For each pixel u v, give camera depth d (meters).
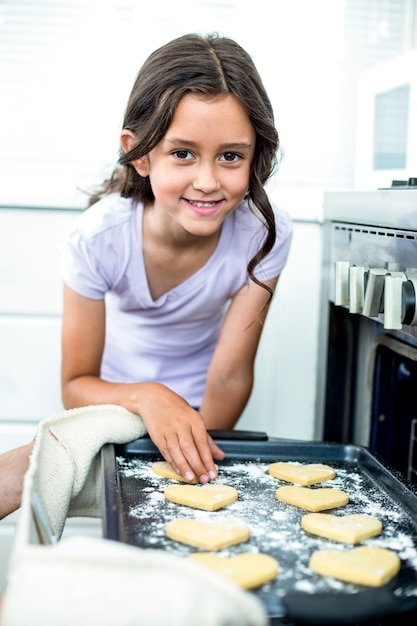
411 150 1.16
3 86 1.63
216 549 0.70
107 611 0.50
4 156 1.65
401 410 1.18
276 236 1.27
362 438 1.28
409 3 1.66
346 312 1.36
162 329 1.37
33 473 0.73
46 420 0.93
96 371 1.33
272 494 0.88
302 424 1.67
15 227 1.57
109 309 1.43
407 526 0.79
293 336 1.64
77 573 0.52
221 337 1.32
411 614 0.62
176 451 0.94
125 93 1.65
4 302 1.59
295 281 1.62
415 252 0.91
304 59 1.67
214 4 1.63
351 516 0.79
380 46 1.68
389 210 1.01
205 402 1.34
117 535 0.71
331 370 1.41
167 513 0.80
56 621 0.51
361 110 1.43
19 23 1.62
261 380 1.66
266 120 1.01
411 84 1.16
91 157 1.66
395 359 1.20
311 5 1.66
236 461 1.00
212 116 0.93
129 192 1.25
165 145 0.97
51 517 0.87
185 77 0.96
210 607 0.49
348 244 1.25
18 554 0.54
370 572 0.65
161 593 0.50
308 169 1.71
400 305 0.88
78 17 1.63
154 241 1.24
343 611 0.58
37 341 1.60
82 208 1.56
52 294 1.59
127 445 1.02
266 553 0.71
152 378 1.42
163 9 1.63
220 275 1.29
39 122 1.65
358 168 1.45
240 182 0.98
